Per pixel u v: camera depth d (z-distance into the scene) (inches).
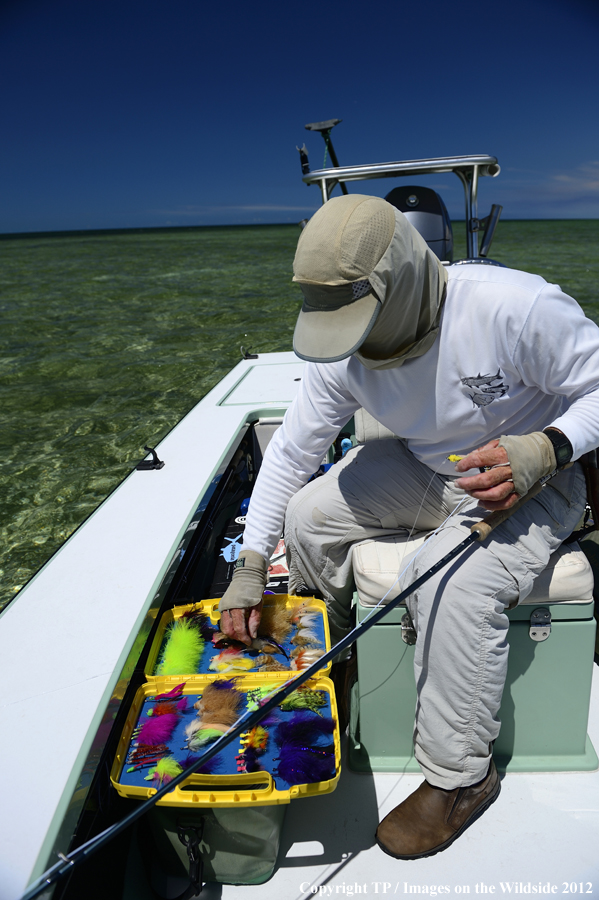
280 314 403.9
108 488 163.0
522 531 47.4
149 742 46.1
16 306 501.0
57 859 35.8
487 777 49.6
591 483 52.9
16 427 211.2
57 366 292.2
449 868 46.7
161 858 47.3
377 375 51.4
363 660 53.4
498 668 46.0
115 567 62.6
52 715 44.6
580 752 55.1
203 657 55.2
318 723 47.0
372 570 52.3
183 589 69.1
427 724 47.5
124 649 50.9
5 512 151.3
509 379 48.5
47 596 58.4
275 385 117.7
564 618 50.7
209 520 79.8
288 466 60.7
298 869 47.5
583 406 46.2
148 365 287.1
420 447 56.3
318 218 43.8
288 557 63.5
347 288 41.9
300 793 41.3
